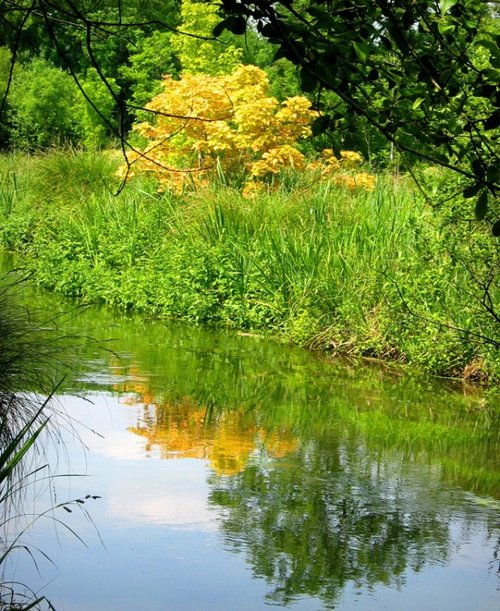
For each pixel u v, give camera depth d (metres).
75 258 16.64
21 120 35.59
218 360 11.34
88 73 34.81
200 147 17.73
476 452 8.10
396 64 4.22
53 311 13.84
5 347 7.38
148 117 32.75
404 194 15.39
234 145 18.45
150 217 17.06
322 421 8.80
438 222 11.66
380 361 11.91
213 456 7.44
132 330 12.98
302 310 13.10
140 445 7.59
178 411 8.77
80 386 9.38
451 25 3.73
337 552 5.69
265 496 6.59
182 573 5.25
